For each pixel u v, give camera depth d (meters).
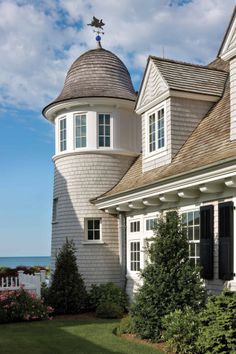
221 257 10.80
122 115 18.64
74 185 18.25
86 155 18.23
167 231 11.19
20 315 14.34
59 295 15.94
